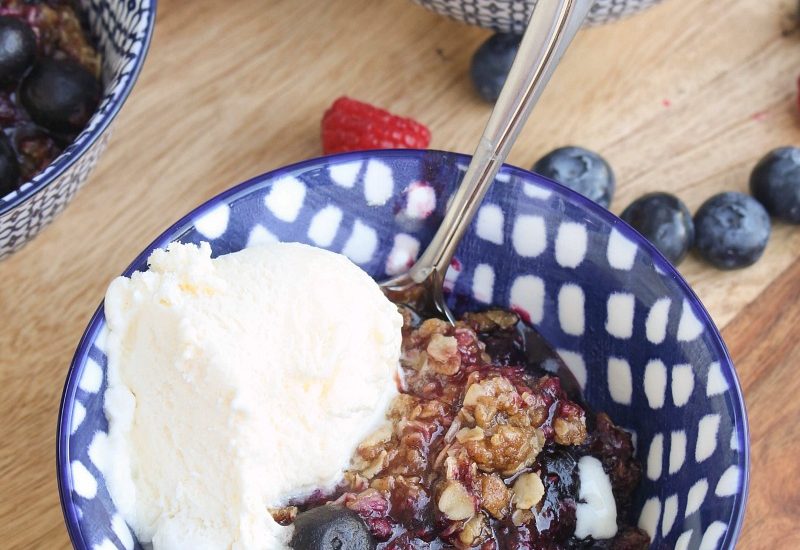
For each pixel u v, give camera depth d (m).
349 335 0.33
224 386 0.32
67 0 0.40
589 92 0.42
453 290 0.36
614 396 0.35
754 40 0.43
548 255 0.35
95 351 0.32
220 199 0.34
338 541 0.32
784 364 0.38
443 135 0.41
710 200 0.39
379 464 0.34
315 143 0.41
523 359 0.36
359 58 0.42
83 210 0.40
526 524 0.33
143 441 0.32
